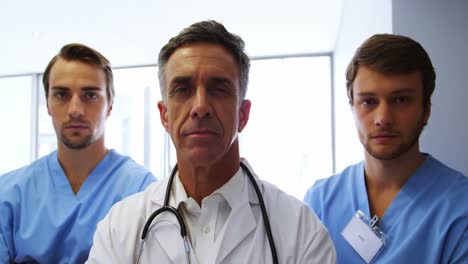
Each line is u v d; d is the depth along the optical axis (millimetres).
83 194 1171
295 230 751
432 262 850
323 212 1059
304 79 3664
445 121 1261
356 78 906
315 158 3609
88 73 1127
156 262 723
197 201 794
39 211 1142
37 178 1213
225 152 740
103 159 1238
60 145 1199
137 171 1226
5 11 2600
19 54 3471
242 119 801
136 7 2578
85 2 2498
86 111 1129
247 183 823
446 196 900
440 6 1267
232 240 730
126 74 4066
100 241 772
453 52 1258
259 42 3266
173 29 2959
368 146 908
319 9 2598
